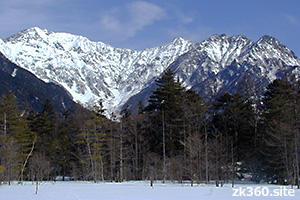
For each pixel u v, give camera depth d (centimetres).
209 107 5250
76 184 4569
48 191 3356
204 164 4694
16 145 5147
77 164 6306
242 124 5069
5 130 5394
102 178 5447
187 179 5306
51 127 6575
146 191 3306
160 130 5494
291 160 4244
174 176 4944
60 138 6494
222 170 4656
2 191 3356
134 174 5906
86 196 2881
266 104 4959
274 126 4506
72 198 2742
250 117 5147
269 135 4606
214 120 5278
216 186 3988
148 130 5719
